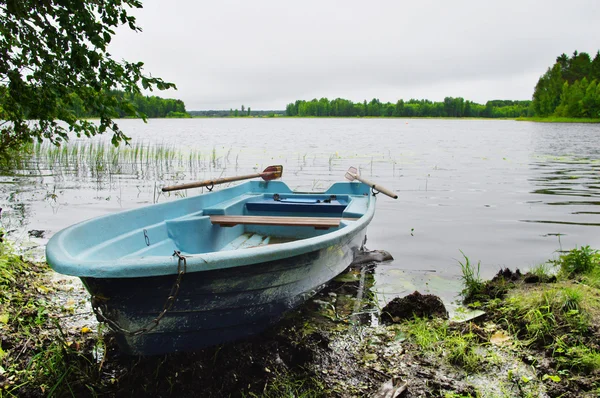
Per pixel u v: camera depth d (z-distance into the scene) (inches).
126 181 474.0
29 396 113.3
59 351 128.0
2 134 166.2
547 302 156.2
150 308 114.3
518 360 132.7
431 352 137.3
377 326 155.0
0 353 125.5
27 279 182.9
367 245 250.2
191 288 115.3
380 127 2844.5
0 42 139.0
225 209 210.1
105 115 157.5
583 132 2003.0
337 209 236.8
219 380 121.6
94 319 154.0
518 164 652.7
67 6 137.2
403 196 401.1
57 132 166.4
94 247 138.1
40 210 325.1
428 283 195.2
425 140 1364.4
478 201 376.2
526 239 263.6
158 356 128.8
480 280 194.9
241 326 135.9
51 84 146.9
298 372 126.3
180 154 733.9
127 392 116.4
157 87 160.2
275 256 124.7
